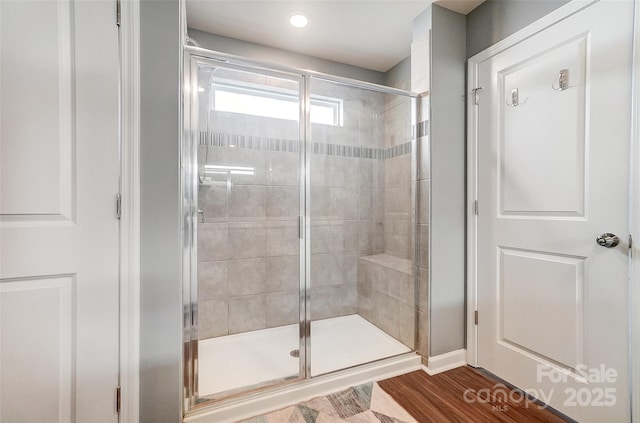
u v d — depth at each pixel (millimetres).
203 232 1885
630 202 1140
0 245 938
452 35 1843
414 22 1938
